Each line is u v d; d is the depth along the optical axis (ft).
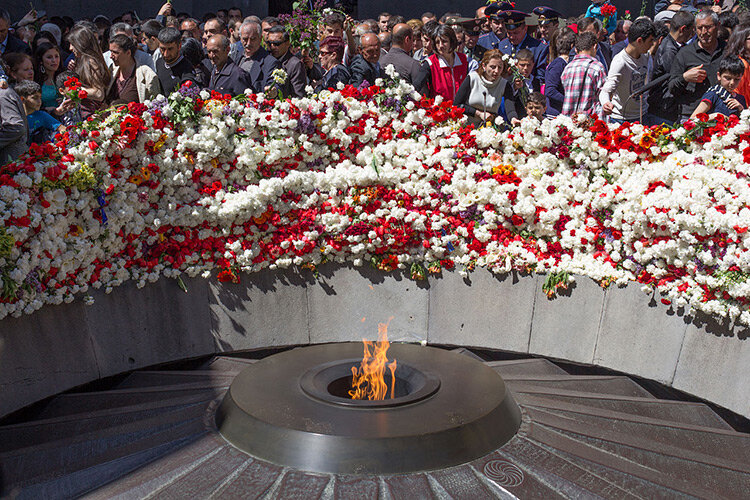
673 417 16.94
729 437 15.72
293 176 19.43
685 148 18.39
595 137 19.02
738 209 17.11
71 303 17.02
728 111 20.11
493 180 19.66
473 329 20.34
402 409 13.91
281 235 19.74
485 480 12.71
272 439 13.17
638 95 21.77
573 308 19.36
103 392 16.76
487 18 28.12
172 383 17.62
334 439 12.80
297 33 21.36
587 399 16.96
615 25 29.14
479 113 21.09
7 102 16.72
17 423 15.71
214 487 12.46
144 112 17.75
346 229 19.95
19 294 15.55
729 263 17.02
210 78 22.84
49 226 16.01
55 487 12.99
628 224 18.62
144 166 17.89
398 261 20.22
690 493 12.93
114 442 14.39
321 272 20.26
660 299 18.21
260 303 19.84
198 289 19.19
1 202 14.98
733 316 16.98
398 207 20.04
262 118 18.92
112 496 12.37
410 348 17.61
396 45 22.91
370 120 19.94
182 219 18.78
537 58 25.41
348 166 20.01
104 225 17.31
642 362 18.54
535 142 19.38
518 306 19.93
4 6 36.19
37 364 16.31
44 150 15.81
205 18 36.94
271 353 20.07
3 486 13.32
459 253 20.21
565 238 19.31
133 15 35.86
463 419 13.56
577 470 13.17
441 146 20.16
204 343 19.35
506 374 18.29
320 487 12.30
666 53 23.25
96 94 19.98
